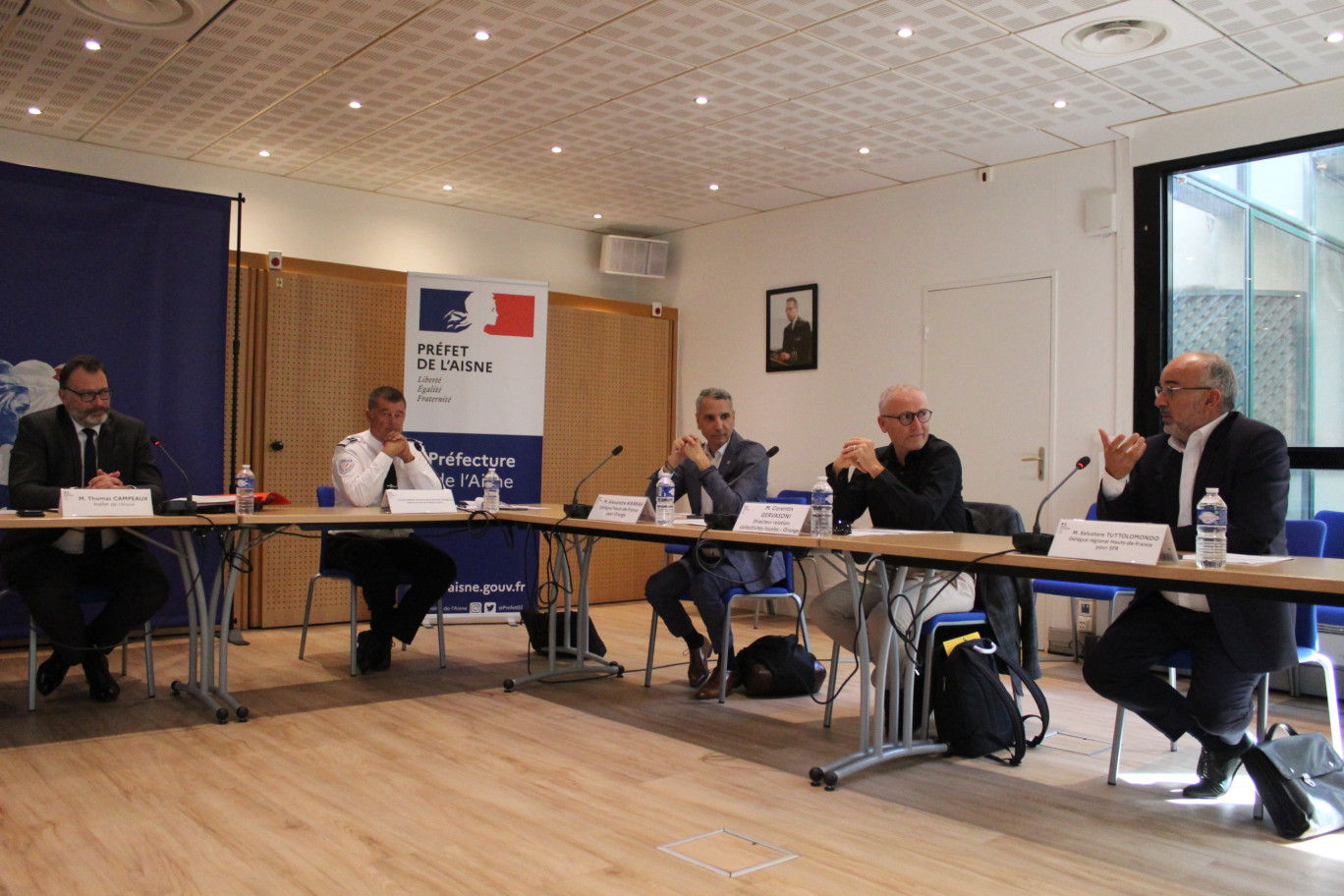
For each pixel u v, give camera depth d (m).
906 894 2.08
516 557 6.01
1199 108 4.77
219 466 5.18
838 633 3.42
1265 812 2.59
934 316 5.85
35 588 3.46
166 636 5.21
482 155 5.59
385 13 3.84
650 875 2.15
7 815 2.48
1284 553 2.61
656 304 7.26
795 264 6.62
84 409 3.67
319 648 4.93
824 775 2.80
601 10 3.80
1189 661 2.73
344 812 2.53
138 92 4.67
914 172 5.79
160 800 2.60
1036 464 5.38
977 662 3.13
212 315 5.16
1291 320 4.62
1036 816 2.59
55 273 4.76
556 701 3.83
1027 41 4.04
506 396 5.85
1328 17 3.78
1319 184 4.52
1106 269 5.14
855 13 3.81
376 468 4.25
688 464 4.25
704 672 4.15
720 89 4.59
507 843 2.33
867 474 3.36
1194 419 2.72
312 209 6.15
